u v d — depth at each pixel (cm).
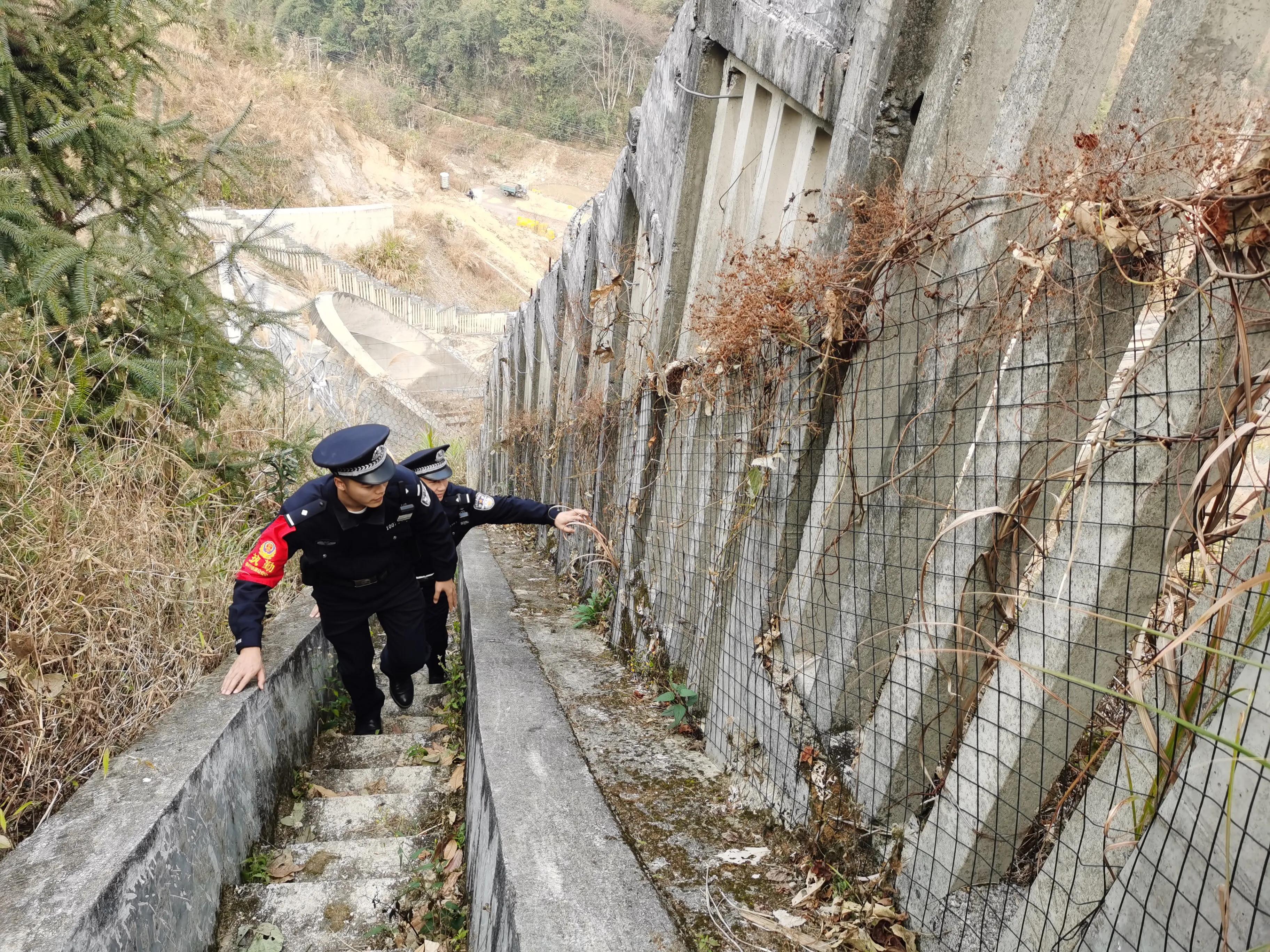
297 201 3544
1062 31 158
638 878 207
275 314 536
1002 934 155
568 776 261
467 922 280
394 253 3616
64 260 377
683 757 282
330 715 457
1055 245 147
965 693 177
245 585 331
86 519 308
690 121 353
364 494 334
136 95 469
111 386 417
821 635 230
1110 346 144
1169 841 116
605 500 490
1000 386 162
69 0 409
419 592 400
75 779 255
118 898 207
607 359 488
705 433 320
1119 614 138
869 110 211
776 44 278
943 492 183
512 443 969
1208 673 116
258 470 536
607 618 441
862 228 207
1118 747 132
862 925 185
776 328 245
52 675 263
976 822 162
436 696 516
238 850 303
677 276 373
